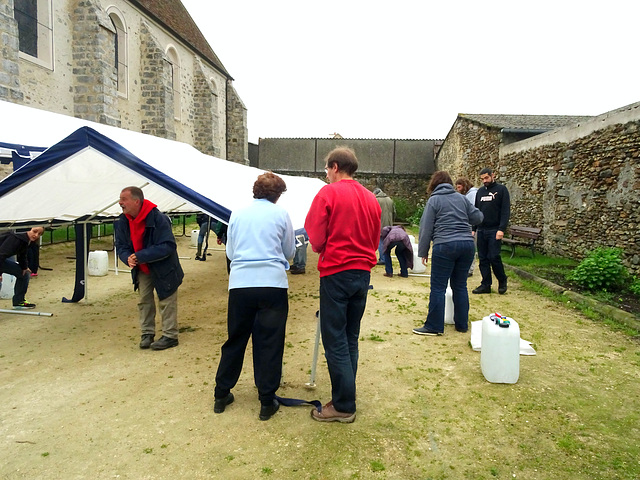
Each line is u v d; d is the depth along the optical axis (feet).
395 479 7.36
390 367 12.15
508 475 7.49
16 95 35.78
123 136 14.38
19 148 22.36
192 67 76.74
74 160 13.99
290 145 75.25
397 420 9.29
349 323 9.38
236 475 7.42
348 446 8.29
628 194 23.15
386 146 73.61
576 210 28.63
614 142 24.39
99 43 46.29
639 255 22.15
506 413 9.62
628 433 8.84
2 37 34.45
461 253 14.24
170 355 13.00
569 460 7.92
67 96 45.98
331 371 8.99
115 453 8.06
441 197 14.35
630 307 17.57
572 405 10.01
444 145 64.28
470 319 16.85
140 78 60.08
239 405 9.92
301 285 23.32
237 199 13.32
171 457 7.93
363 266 8.86
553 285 21.59
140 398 10.24
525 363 12.50
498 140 42.78
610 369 12.08
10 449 8.17
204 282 24.00
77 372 11.72
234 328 9.11
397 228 25.66
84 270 18.98
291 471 7.53
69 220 18.35
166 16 68.23
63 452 8.09
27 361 12.48
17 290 17.70
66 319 16.63
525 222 36.37
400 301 19.75
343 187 8.89
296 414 9.50
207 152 79.36
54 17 43.47
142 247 12.94
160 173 12.03
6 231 16.31
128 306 18.56
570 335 14.94
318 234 8.68
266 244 9.15
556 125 43.55
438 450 8.22
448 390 10.75
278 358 9.14
